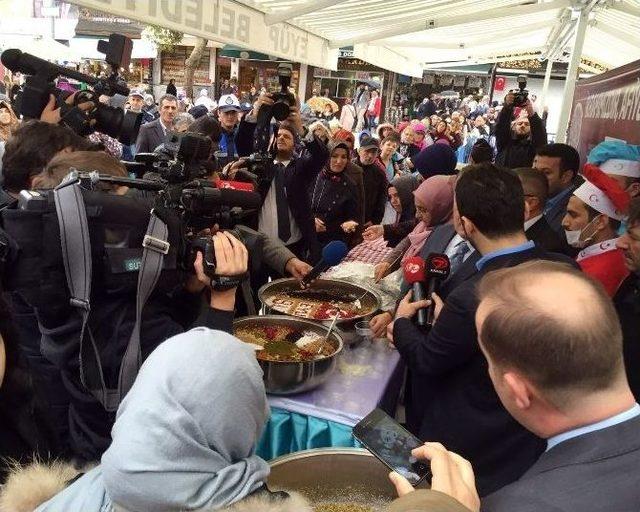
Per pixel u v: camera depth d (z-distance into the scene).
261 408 0.93
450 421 1.62
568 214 2.38
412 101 21.23
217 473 0.83
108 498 0.86
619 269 2.11
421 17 4.64
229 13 2.81
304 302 2.35
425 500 0.74
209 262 1.30
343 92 19.11
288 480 1.40
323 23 4.26
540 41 9.15
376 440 1.17
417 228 3.02
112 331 1.28
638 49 7.05
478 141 4.65
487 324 0.84
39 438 1.12
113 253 1.21
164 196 1.36
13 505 0.91
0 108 3.57
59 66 2.20
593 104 4.63
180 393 0.83
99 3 1.92
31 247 1.18
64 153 1.64
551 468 0.77
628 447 0.74
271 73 18.61
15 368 1.09
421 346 1.67
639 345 1.72
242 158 2.81
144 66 18.58
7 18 11.87
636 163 2.60
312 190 4.11
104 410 1.33
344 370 1.94
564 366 0.75
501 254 1.54
